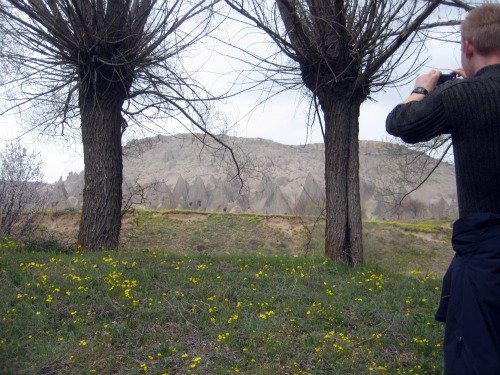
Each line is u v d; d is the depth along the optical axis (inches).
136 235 999.6
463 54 120.6
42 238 560.7
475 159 111.6
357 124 449.7
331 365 232.4
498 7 117.6
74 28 433.7
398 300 340.5
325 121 451.5
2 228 576.1
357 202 445.7
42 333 250.2
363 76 415.2
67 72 494.0
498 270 107.0
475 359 105.6
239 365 228.1
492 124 110.2
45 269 341.4
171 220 1069.1
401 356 252.7
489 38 115.0
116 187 471.5
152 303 287.4
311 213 1119.0
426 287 380.2
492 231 109.3
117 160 473.7
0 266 345.4
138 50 466.0
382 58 393.1
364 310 305.3
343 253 439.8
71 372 213.8
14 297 288.0
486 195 111.3
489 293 106.3
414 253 1053.8
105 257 386.6
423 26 417.7
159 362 228.5
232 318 270.1
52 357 222.2
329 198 446.0
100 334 252.4
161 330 260.1
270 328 262.5
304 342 253.0
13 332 247.8
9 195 590.9
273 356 237.0
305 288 335.6
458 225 113.3
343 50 420.2
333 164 445.1
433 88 123.6
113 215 467.8
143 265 364.2
